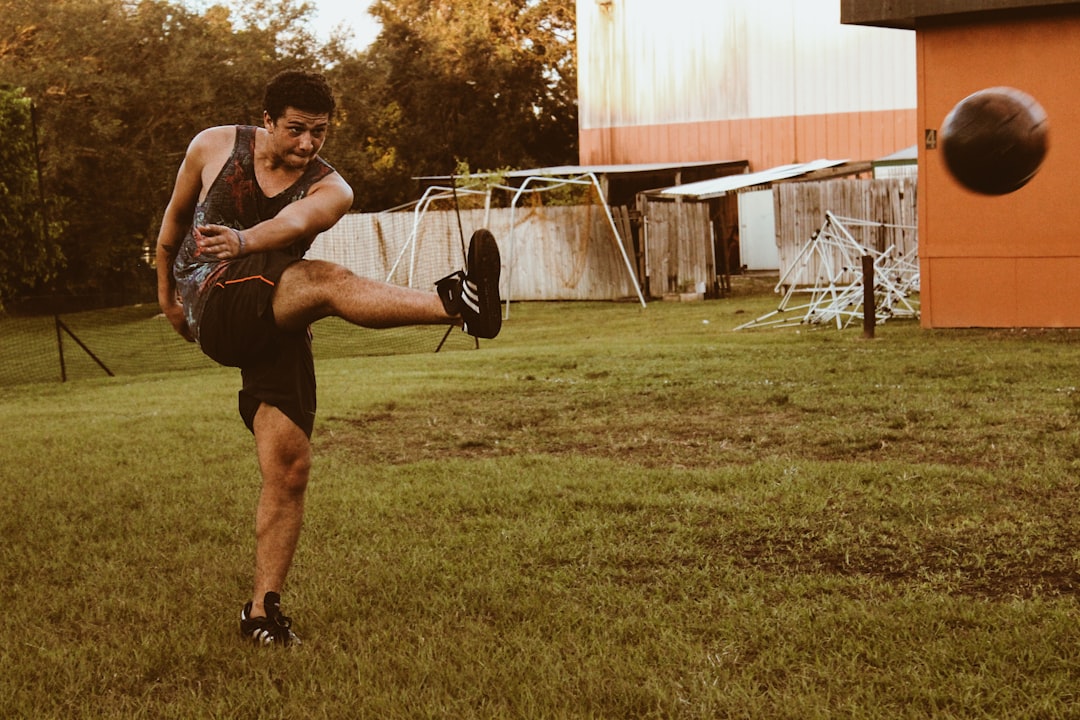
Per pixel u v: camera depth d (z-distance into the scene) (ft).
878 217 75.56
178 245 12.45
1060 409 24.66
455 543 15.87
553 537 15.88
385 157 135.74
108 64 85.56
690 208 73.72
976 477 18.49
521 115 146.92
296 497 12.14
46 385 42.80
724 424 25.40
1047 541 14.73
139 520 17.94
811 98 95.55
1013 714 9.61
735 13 97.14
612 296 78.33
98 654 11.85
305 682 10.89
